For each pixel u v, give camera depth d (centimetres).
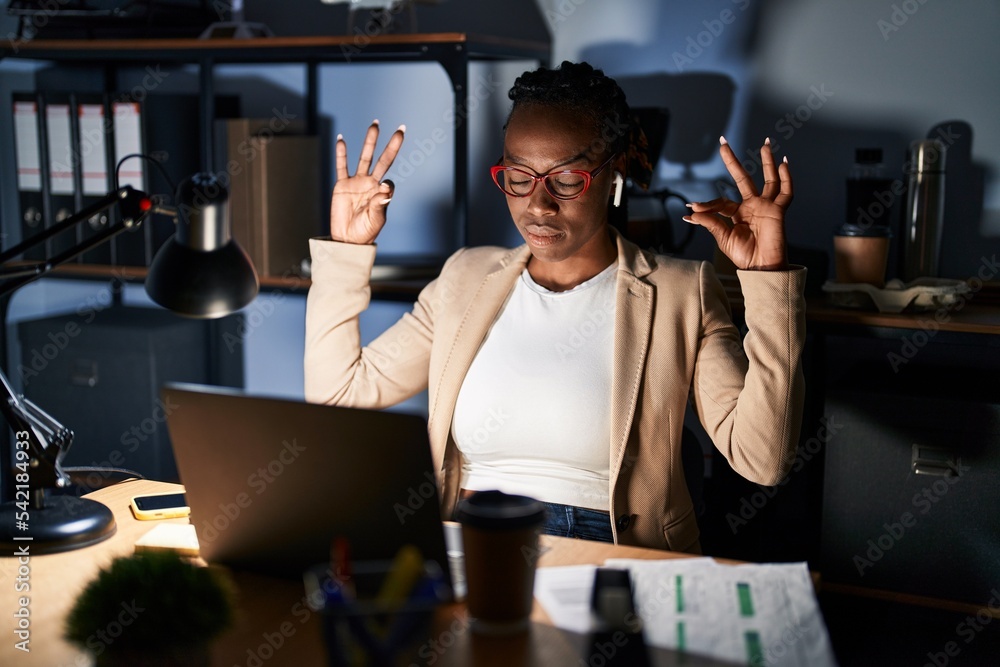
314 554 107
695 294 161
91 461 255
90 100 245
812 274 212
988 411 178
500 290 165
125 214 123
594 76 160
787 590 103
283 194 242
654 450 154
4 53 245
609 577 103
